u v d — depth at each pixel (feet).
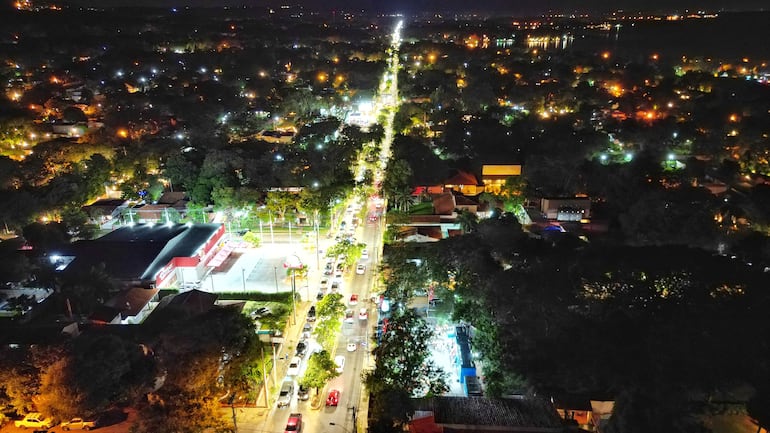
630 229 335.26
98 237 335.88
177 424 167.53
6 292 274.16
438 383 196.95
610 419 182.91
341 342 243.19
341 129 585.22
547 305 216.54
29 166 397.39
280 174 409.08
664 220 325.62
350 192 390.83
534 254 266.57
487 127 539.29
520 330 210.38
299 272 298.15
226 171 392.06
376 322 257.96
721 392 191.11
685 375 187.93
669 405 179.42
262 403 206.69
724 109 610.24
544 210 372.58
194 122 575.79
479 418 175.52
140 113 583.58
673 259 241.35
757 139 492.54
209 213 363.97
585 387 197.16
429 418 171.42
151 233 315.17
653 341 198.49
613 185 388.16
